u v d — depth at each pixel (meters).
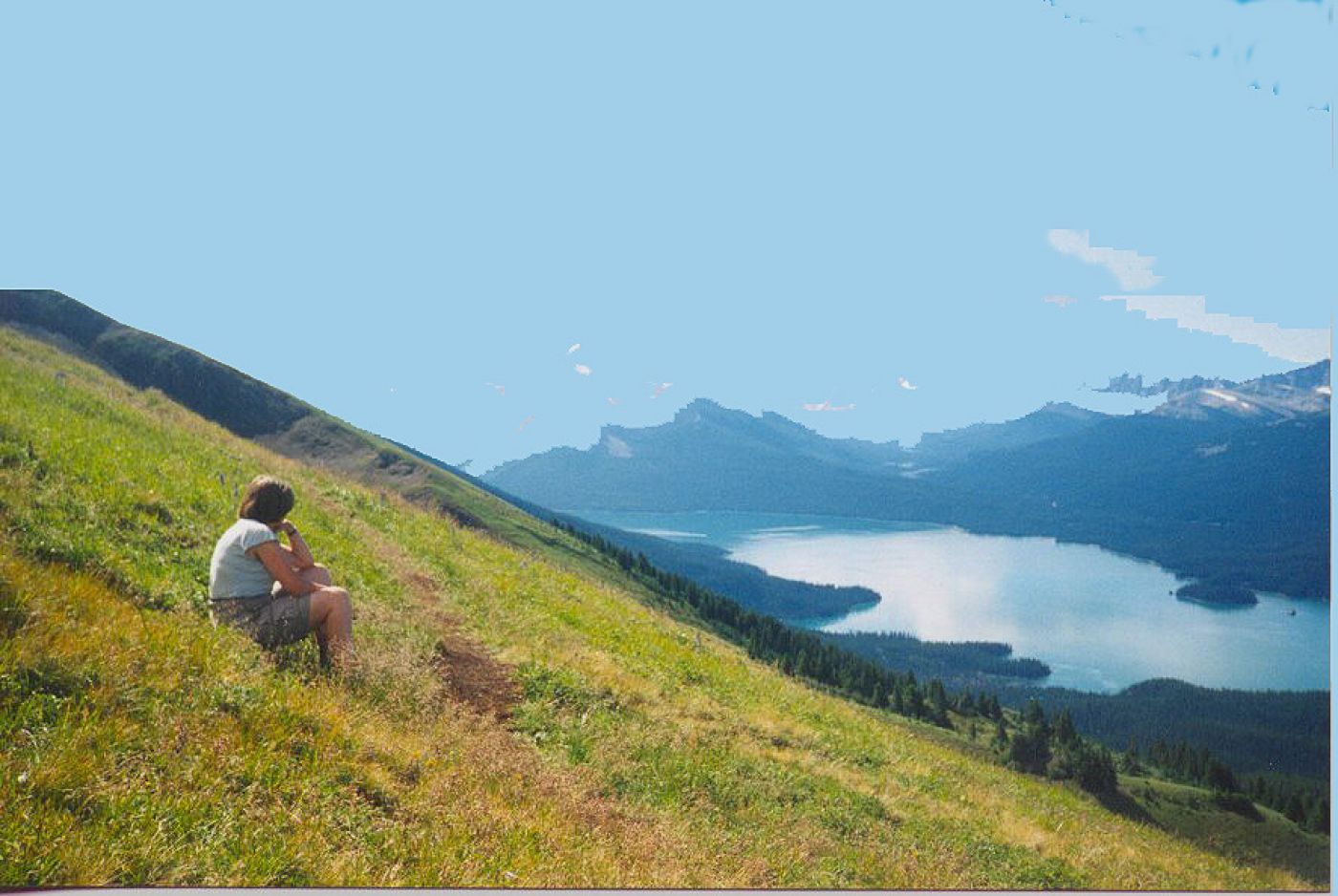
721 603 92.19
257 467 14.34
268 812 4.82
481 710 8.65
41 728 4.63
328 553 11.23
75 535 7.32
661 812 7.70
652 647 14.95
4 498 7.28
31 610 5.55
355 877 4.68
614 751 8.70
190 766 4.90
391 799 5.62
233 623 7.04
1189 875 12.60
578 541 95.50
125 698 5.19
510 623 12.15
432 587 12.52
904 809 10.91
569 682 10.11
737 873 6.81
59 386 12.73
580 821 6.67
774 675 18.84
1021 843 11.37
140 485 9.24
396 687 7.48
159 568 7.61
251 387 74.94
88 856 4.05
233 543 7.08
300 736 5.70
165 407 17.36
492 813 5.96
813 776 10.77
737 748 10.52
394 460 82.38
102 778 4.49
